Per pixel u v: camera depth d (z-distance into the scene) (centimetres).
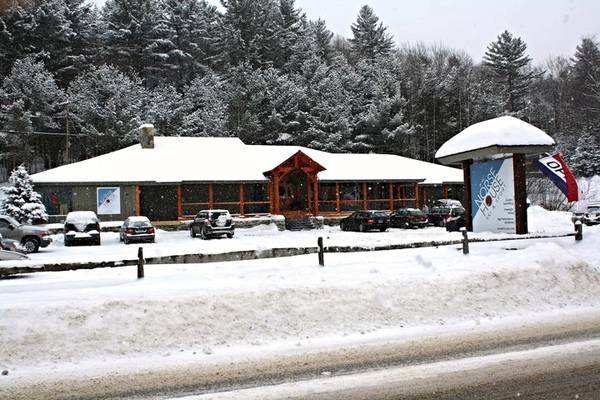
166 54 6309
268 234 3225
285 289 904
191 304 833
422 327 858
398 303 919
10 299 883
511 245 1623
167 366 681
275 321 834
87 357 715
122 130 4844
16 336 728
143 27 6297
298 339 799
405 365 667
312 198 4075
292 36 6806
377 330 842
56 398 575
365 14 7750
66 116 4884
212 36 7112
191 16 6756
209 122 5322
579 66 7600
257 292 884
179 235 3170
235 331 800
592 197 5031
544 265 1088
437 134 6869
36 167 5650
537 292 1014
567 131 7294
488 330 834
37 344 725
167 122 5253
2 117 4641
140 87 5503
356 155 4578
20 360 696
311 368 664
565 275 1069
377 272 1150
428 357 698
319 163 3922
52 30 5212
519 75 7144
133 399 568
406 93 7000
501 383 594
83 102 4831
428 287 969
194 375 645
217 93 5866
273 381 618
